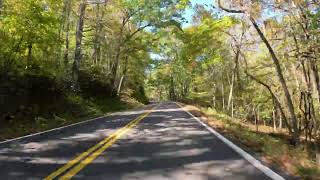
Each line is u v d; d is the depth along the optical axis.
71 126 21.80
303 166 8.98
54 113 26.14
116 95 53.53
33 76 25.33
